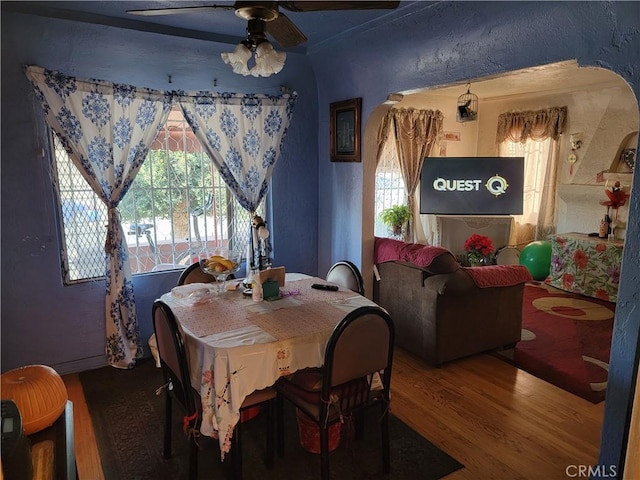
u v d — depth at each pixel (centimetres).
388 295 375
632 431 82
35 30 283
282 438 236
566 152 571
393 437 254
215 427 199
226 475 226
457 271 329
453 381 317
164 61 335
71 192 321
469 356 356
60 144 313
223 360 195
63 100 300
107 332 335
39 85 291
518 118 604
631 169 499
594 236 522
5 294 304
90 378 324
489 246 502
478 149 657
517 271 352
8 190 295
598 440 251
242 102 370
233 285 283
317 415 206
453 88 538
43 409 143
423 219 611
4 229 297
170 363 216
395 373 329
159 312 215
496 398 295
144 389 309
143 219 359
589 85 513
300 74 396
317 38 339
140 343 355
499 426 264
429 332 332
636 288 187
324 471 206
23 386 144
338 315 236
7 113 289
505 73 251
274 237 414
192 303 252
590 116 539
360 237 384
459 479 222
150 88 335
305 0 181
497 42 249
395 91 330
